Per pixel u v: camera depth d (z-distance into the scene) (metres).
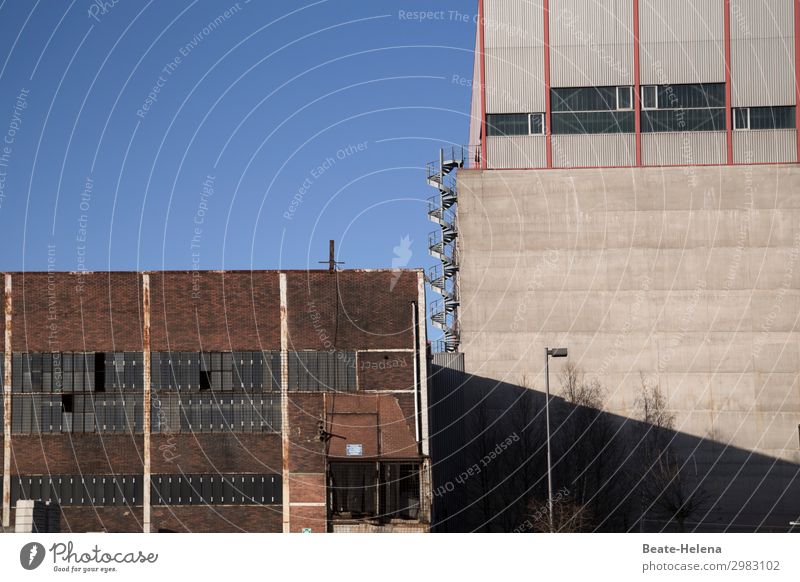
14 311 62.22
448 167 88.06
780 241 76.88
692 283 76.75
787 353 76.19
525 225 77.12
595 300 76.50
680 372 76.00
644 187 77.25
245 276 62.69
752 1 78.06
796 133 77.50
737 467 75.00
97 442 61.41
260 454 61.22
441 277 88.44
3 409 61.66
